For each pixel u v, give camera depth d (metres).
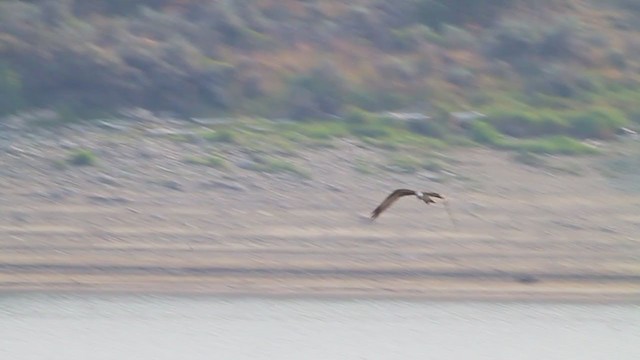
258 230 25.73
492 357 18.62
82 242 24.95
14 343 18.80
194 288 22.48
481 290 22.95
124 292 22.17
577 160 30.64
